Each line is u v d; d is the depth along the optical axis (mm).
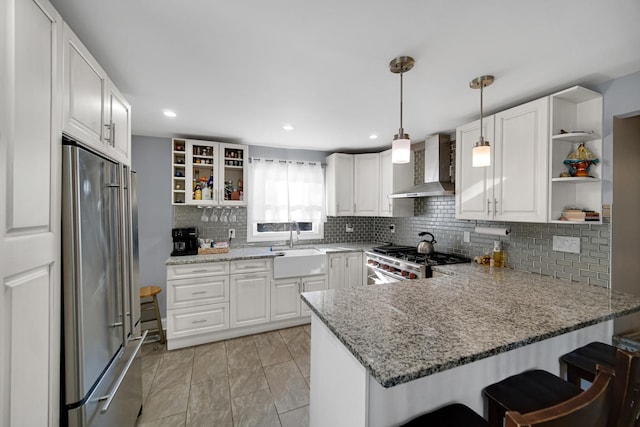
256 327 3055
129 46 1433
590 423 646
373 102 2168
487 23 1237
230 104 2223
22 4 817
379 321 1181
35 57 880
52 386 982
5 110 751
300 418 1803
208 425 1741
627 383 777
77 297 1057
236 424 1752
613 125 1771
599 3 1102
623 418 785
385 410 995
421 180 3480
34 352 884
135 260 1819
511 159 2078
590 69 1637
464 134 2477
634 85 1674
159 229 3223
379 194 3730
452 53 1482
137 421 1765
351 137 3242
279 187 3725
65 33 1052
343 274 3504
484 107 2248
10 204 771
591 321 1192
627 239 1834
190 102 2180
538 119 1905
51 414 978
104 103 1407
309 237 3982
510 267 2418
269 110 2352
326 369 1273
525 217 1981
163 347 2746
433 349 943
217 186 3215
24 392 836
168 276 2684
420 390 1062
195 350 2686
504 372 1252
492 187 2217
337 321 1179
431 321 1182
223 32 1320
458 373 1141
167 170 3242
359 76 1750
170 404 1924
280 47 1441
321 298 1495
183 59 1560
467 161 2443
